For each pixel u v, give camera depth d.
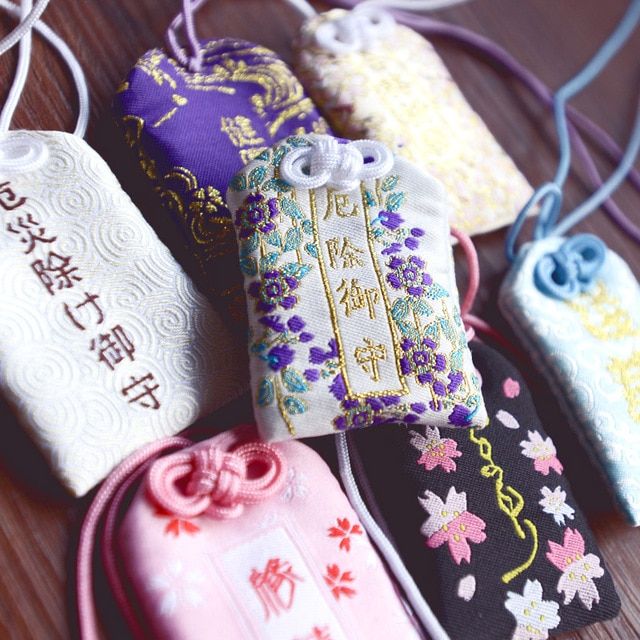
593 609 0.24
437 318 0.23
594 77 0.33
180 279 0.24
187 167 0.25
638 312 0.27
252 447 0.23
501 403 0.25
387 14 0.29
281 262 0.23
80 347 0.23
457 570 0.23
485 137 0.29
